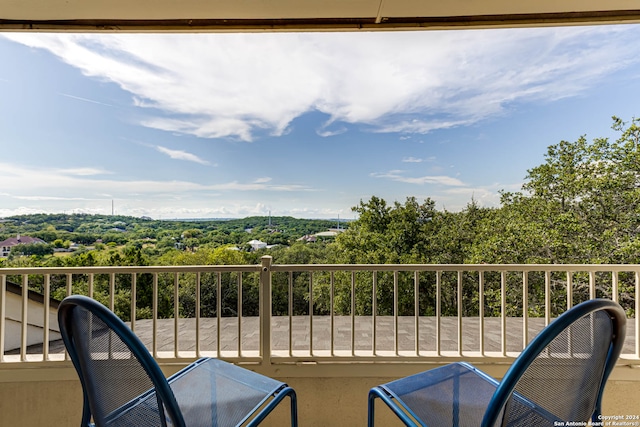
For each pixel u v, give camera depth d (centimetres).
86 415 125
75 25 219
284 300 1144
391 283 1236
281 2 201
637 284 213
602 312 104
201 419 132
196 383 157
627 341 377
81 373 114
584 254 1095
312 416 217
